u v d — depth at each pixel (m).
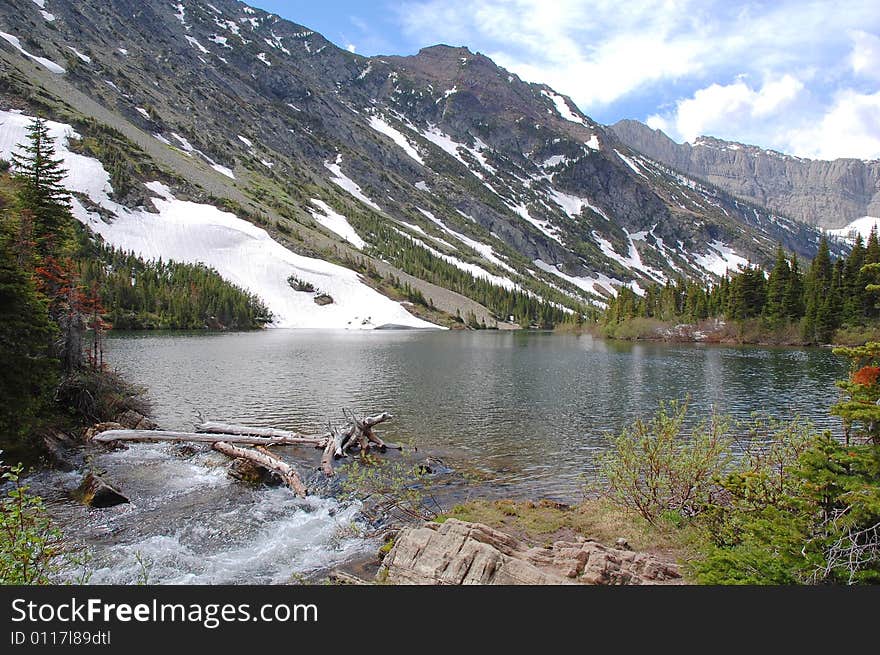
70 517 15.98
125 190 164.75
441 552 11.08
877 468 9.70
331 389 42.09
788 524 10.27
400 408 34.97
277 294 161.38
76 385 26.31
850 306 87.56
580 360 67.94
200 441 25.16
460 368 58.09
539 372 54.84
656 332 114.25
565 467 22.36
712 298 117.06
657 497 14.74
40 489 18.28
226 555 13.71
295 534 15.20
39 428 22.38
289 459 23.06
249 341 92.81
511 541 11.90
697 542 12.70
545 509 16.50
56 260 29.44
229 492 18.73
